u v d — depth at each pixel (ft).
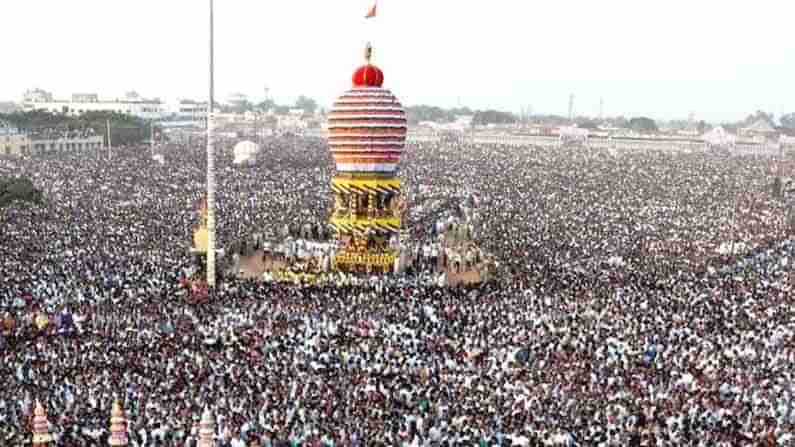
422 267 231.30
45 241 243.81
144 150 618.44
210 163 203.62
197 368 134.21
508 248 255.50
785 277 217.97
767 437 113.50
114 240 247.91
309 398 121.90
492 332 159.43
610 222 312.09
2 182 307.37
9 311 168.86
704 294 193.47
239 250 248.93
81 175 429.38
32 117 654.94
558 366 140.26
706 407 122.83
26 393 121.80
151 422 110.93
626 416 118.42
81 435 106.42
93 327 160.56
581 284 202.69
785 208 367.04
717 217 332.80
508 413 117.91
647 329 162.40
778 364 144.66
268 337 154.81
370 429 111.55
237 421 111.04
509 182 444.96
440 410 118.93
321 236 270.87
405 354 146.20
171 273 205.26
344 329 161.58
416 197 387.55
